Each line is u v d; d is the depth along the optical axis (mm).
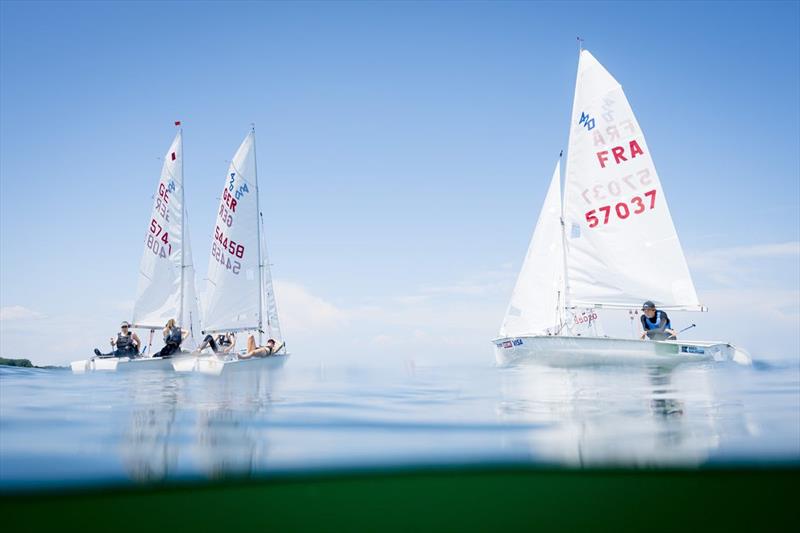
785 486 5172
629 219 17969
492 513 4523
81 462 5004
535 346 14766
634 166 17922
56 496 4426
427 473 5031
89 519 4145
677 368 13180
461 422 6637
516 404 7949
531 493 5027
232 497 4766
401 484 4980
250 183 25359
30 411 7598
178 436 5973
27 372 15453
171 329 21156
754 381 10562
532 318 19891
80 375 14734
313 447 5520
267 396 9305
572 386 10125
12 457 5152
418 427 6371
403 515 4461
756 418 6695
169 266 25859
